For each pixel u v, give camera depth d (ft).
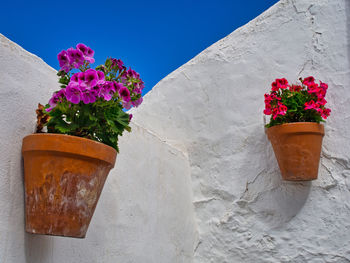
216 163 8.35
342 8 7.47
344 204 6.60
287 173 6.43
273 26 8.31
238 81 8.51
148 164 7.07
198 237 8.19
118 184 6.11
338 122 6.96
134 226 6.31
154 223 6.89
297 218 7.00
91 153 3.78
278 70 7.95
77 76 3.90
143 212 6.62
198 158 8.69
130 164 6.52
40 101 4.74
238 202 7.75
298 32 7.89
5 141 4.04
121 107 4.36
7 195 3.95
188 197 8.32
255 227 7.44
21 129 4.31
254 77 8.28
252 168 7.77
